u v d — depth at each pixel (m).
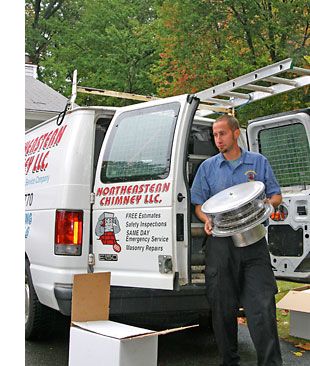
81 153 4.25
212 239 3.52
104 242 4.02
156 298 3.89
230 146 3.61
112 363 2.95
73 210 4.14
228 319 3.46
